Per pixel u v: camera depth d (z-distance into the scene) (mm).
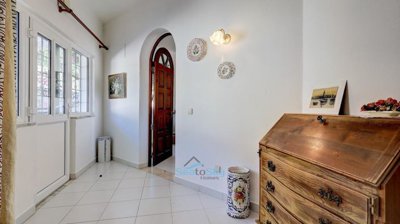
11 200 1231
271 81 2113
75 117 3219
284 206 1336
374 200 787
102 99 4395
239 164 2367
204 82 2699
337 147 1057
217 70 2551
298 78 1935
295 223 1220
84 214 2131
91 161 3834
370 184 800
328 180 1002
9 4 1245
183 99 2963
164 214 2160
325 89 1534
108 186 2889
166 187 2881
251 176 2256
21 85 2082
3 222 1192
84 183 2988
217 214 2178
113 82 4184
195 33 2797
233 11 2396
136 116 3762
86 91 3838
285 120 1692
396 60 1103
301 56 1914
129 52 3863
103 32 4383
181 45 2984
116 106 4156
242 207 2098
